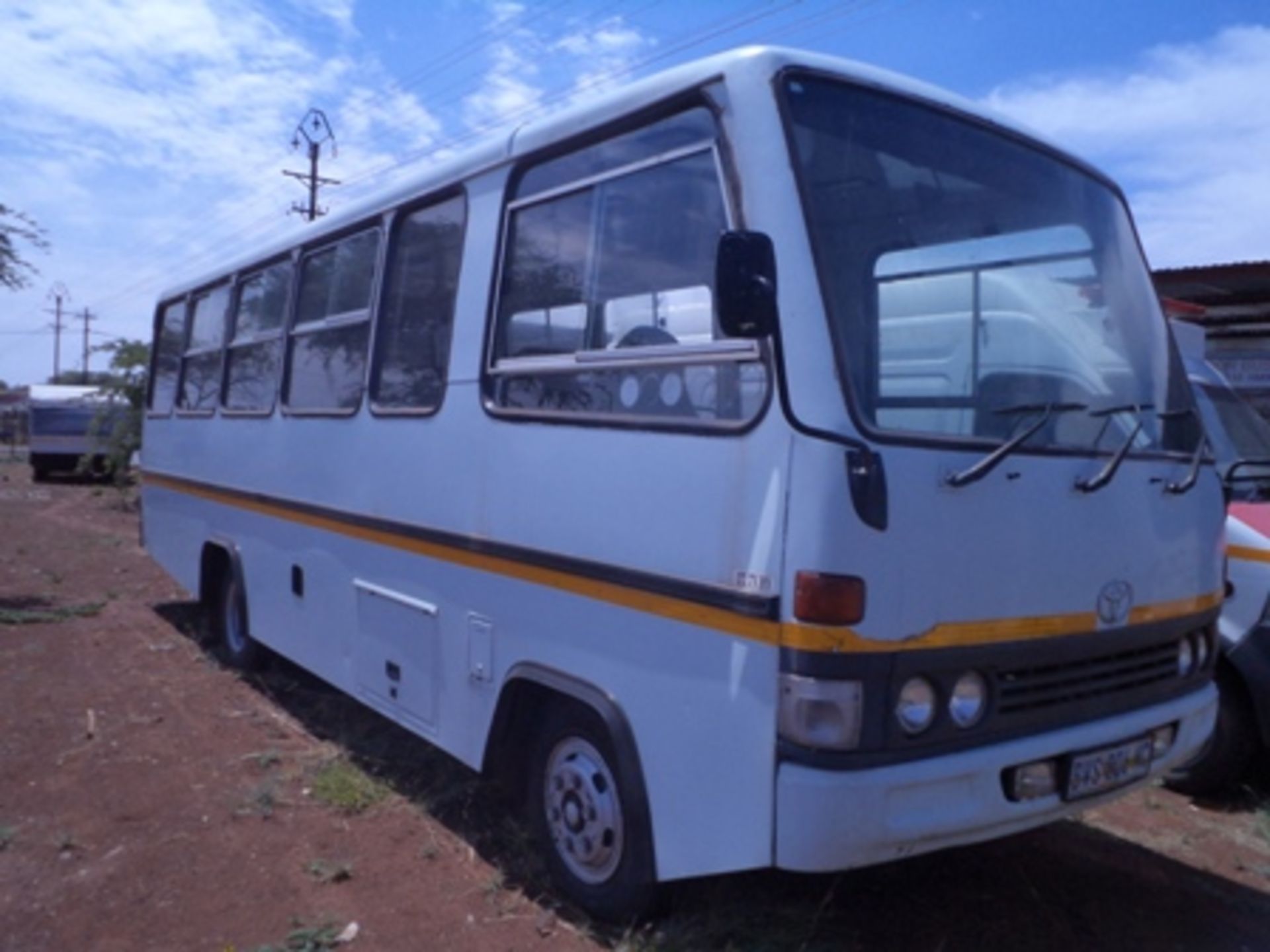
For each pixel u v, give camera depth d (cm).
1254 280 1195
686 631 344
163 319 984
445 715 472
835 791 302
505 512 431
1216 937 404
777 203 329
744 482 327
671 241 368
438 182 505
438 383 486
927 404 340
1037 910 421
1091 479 364
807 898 419
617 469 374
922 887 437
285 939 397
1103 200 444
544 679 404
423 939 397
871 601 306
